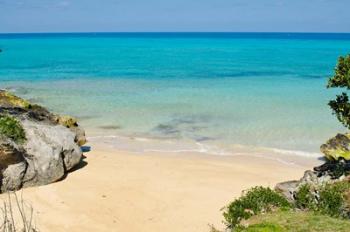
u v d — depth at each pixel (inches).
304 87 2009.1
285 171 892.0
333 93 1806.1
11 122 766.5
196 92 1845.5
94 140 1104.8
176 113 1406.3
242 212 572.1
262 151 1024.9
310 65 3154.5
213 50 5211.6
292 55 4266.7
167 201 731.4
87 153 984.3
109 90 1902.1
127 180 815.7
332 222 512.1
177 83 2166.6
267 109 1461.6
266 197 603.2
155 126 1246.3
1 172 708.0
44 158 770.8
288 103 1567.4
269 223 509.0
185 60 3654.0
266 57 4013.3
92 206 696.4
